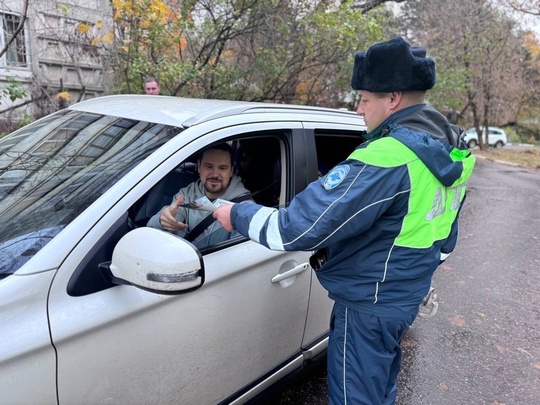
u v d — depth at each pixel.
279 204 2.11
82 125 2.03
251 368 1.98
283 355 2.17
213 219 1.85
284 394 2.67
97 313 1.34
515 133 33.62
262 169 2.18
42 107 6.16
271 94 8.18
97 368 1.37
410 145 1.47
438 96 11.48
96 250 1.38
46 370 1.25
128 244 1.33
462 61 15.85
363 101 1.66
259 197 2.17
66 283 1.31
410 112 1.58
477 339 3.42
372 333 1.66
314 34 7.25
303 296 2.19
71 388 1.31
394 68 1.53
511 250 5.63
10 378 1.18
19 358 1.19
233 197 2.06
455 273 4.74
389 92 1.56
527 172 15.04
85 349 1.33
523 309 3.96
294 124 2.16
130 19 5.94
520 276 4.75
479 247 5.69
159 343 1.54
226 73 7.10
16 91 4.64
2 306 1.19
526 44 21.88
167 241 1.34
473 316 3.79
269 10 6.78
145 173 1.54
